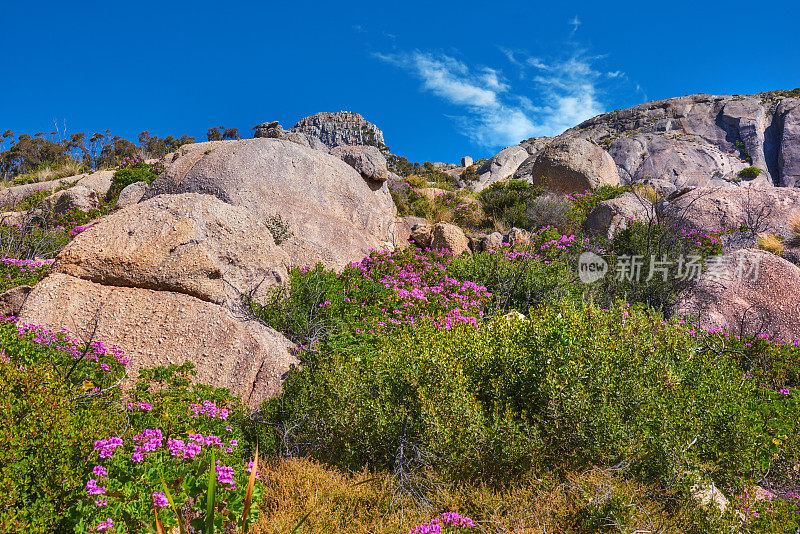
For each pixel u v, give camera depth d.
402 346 4.66
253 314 6.25
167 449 3.04
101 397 3.76
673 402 4.25
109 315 5.42
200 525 2.83
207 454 3.03
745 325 8.63
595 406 3.94
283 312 6.53
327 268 9.38
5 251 8.34
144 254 5.90
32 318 5.17
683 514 3.46
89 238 6.12
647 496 3.58
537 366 4.25
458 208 16.50
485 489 3.49
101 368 4.27
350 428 3.99
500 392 4.23
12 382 3.00
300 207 10.19
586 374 4.11
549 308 5.19
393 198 16.73
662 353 5.00
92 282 5.82
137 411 3.58
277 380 5.10
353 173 12.17
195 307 5.61
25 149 28.45
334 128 71.62
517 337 4.69
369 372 4.42
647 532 3.17
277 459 3.95
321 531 3.03
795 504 4.07
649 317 5.59
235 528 3.03
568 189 19.56
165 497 2.67
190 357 5.24
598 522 3.23
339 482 3.62
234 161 10.02
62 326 5.23
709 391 4.73
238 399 4.43
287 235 9.32
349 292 7.88
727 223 11.74
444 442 3.68
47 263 7.20
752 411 5.08
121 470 2.81
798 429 4.78
